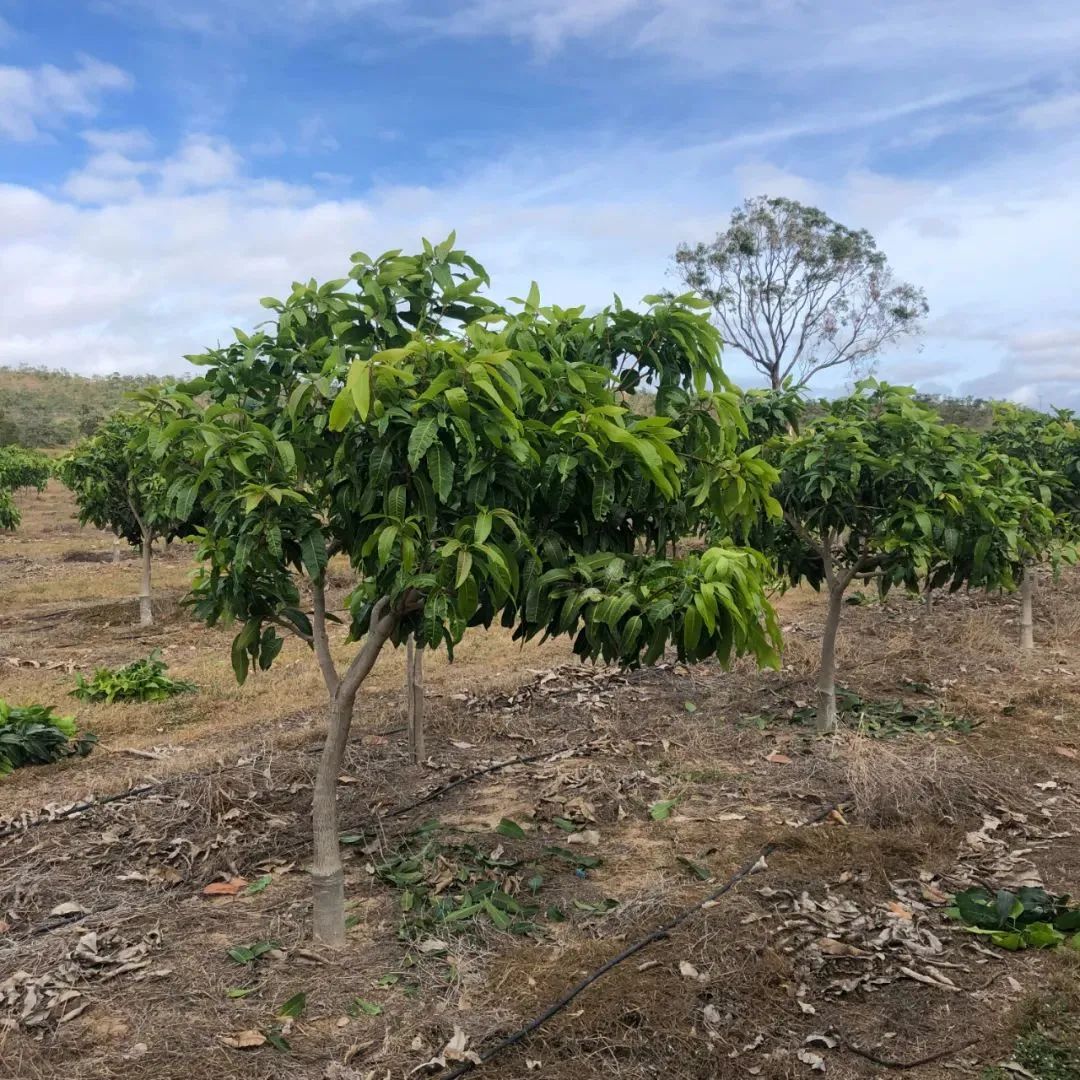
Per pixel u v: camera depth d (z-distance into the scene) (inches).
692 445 129.0
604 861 166.1
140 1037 114.4
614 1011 117.0
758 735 235.0
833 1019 117.9
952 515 198.8
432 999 122.0
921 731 235.5
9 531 855.7
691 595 103.0
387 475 103.2
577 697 269.0
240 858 166.1
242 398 125.7
